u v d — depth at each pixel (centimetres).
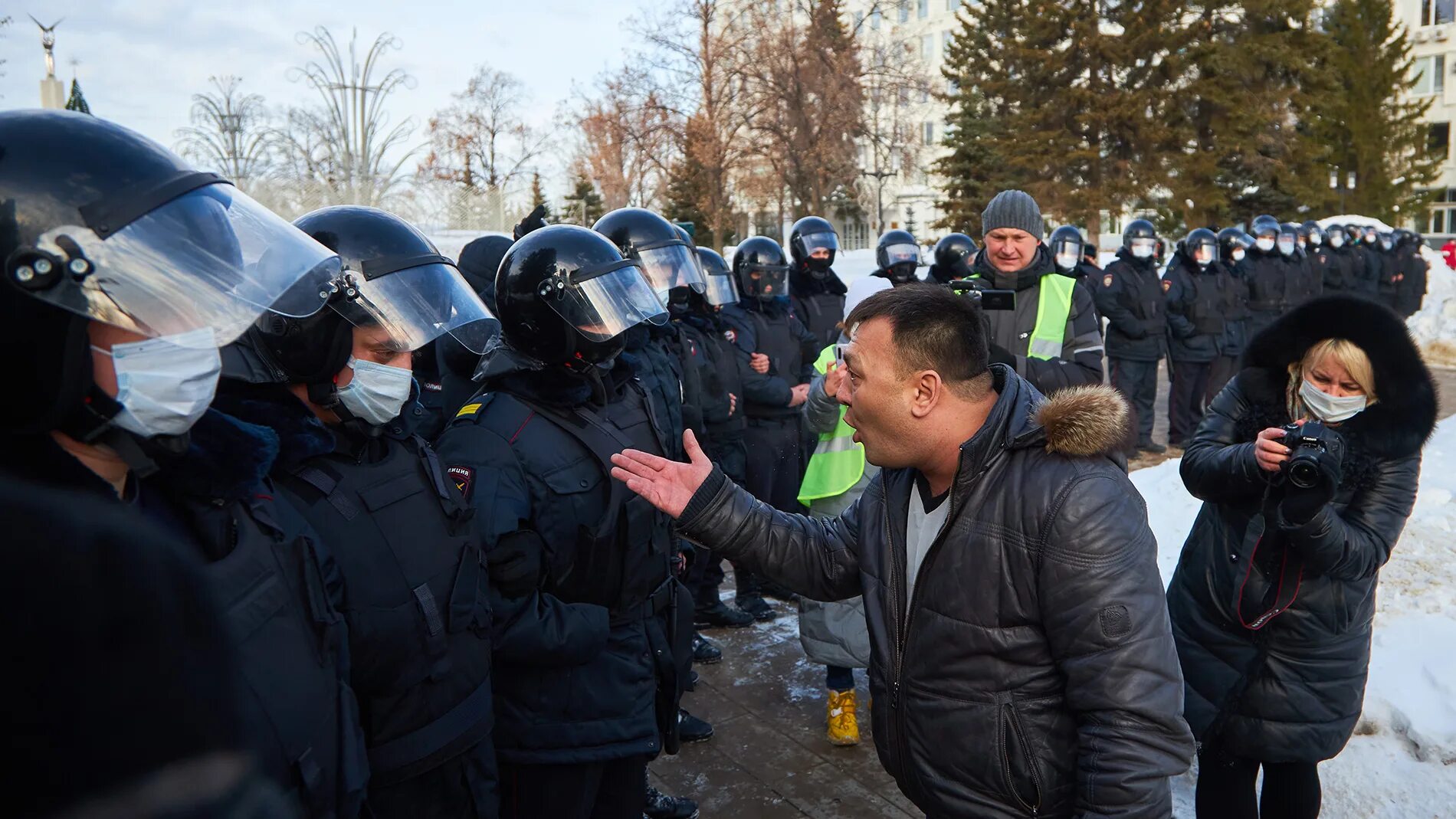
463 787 183
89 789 50
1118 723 148
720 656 438
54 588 49
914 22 4756
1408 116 3750
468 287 202
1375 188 3634
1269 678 237
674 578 254
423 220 1658
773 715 382
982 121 3291
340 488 168
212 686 56
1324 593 229
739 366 495
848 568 196
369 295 175
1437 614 379
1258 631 237
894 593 176
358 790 138
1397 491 232
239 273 115
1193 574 252
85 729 50
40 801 49
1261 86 3228
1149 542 156
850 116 2617
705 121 2523
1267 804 260
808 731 368
